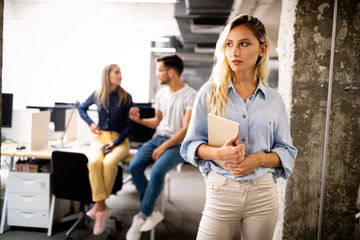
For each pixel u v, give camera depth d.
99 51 8.41
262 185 1.17
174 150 2.56
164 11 6.56
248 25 1.14
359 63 1.82
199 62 11.12
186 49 9.51
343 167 1.87
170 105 2.73
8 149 3.04
